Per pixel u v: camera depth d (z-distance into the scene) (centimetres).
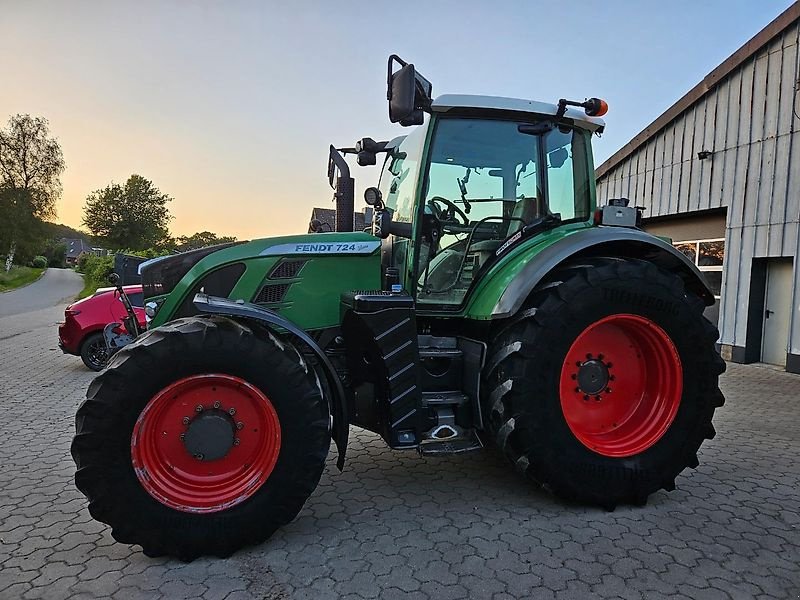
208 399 271
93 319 766
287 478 271
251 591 235
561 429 308
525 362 302
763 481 367
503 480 364
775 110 811
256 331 277
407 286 343
